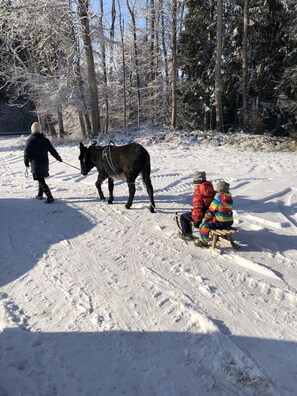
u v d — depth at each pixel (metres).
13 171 12.95
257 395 3.01
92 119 20.95
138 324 3.98
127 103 31.16
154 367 3.37
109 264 5.39
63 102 22.39
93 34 19.48
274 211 7.38
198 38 24.30
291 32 19.89
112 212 7.69
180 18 21.94
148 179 7.45
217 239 5.62
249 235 6.15
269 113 23.25
